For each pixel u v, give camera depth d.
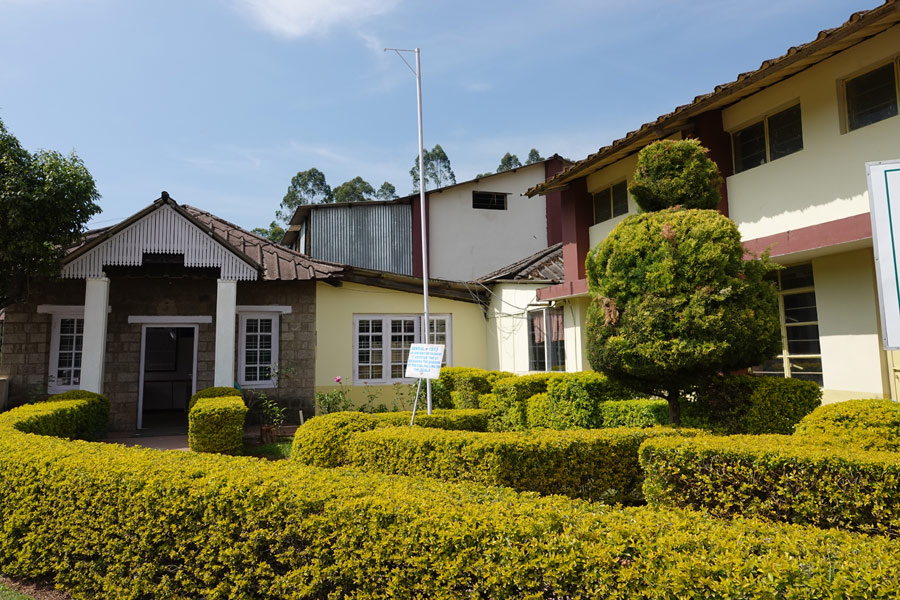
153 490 4.00
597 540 2.67
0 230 10.21
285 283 14.14
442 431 5.99
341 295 14.55
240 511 3.66
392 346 14.80
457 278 18.91
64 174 10.52
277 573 3.56
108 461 4.57
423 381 13.05
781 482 3.74
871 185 4.10
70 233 11.02
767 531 2.67
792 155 8.08
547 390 9.58
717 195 7.33
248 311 13.84
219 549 3.71
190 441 9.46
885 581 2.10
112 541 4.15
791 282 8.24
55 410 8.16
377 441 5.95
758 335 6.16
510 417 10.38
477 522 2.94
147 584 3.99
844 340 7.36
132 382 13.11
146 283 13.30
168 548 3.94
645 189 7.36
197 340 13.45
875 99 7.18
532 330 13.29
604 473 5.37
